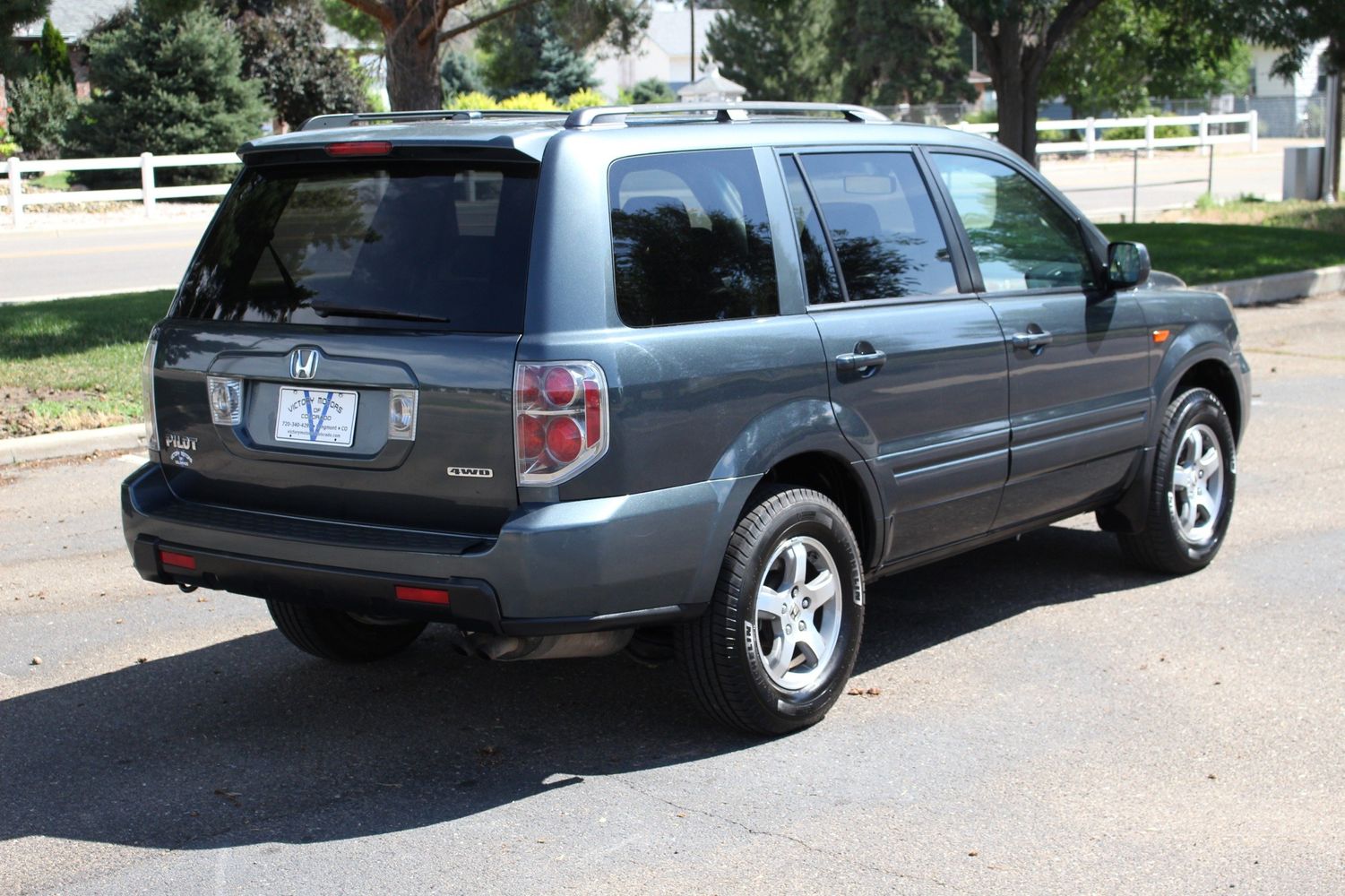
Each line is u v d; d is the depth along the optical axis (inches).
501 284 172.1
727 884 155.0
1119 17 1176.2
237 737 199.6
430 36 588.7
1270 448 369.7
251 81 1354.6
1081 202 1055.0
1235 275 648.4
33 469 364.5
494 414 168.6
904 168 219.8
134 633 245.6
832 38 2364.7
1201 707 204.7
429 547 170.7
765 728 193.8
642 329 176.4
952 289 220.2
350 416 178.7
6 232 979.3
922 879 155.6
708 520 180.5
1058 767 185.0
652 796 178.4
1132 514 260.5
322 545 176.9
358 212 185.3
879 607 255.3
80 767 189.8
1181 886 153.4
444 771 187.5
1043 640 235.5
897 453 208.5
